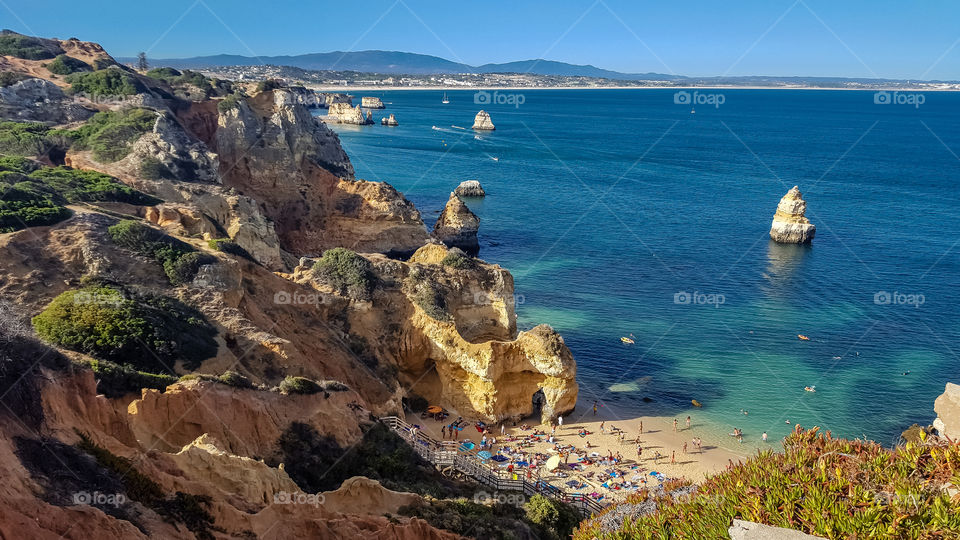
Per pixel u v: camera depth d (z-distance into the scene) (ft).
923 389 205.98
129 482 68.49
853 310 271.08
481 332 205.16
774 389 206.18
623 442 175.94
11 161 214.07
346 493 89.81
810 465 59.41
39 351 74.02
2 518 52.60
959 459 53.01
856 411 193.77
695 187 546.67
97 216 165.27
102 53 374.43
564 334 244.83
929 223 423.64
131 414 87.20
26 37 356.38
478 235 382.63
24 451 62.08
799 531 52.16
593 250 354.95
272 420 104.22
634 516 67.36
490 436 176.45
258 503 78.13
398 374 186.29
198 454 77.77
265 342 138.62
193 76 385.50
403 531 85.10
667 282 304.71
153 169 246.88
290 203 329.31
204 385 97.30
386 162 630.74
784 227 369.91
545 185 541.75
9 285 128.57
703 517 57.77
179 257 153.99
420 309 187.11
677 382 210.38
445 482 122.11
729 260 339.98
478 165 634.02
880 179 590.96
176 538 66.90
